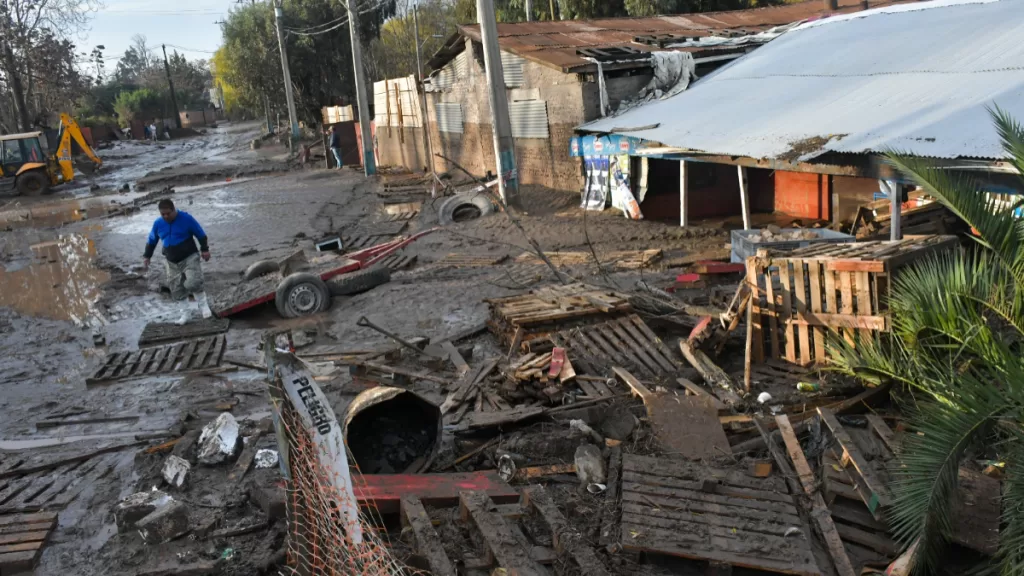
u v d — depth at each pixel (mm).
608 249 14492
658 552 4723
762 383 7285
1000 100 9781
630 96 19312
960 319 5379
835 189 16156
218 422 6746
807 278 7312
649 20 24516
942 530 4543
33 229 23672
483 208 19594
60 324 12148
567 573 4625
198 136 78562
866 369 6535
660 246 14547
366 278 12562
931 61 12805
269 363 3818
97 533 5676
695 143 13195
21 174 33406
